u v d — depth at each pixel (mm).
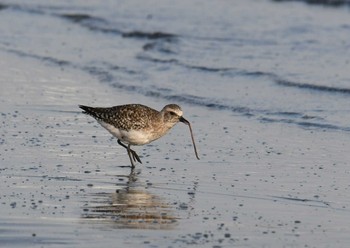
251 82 22766
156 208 13289
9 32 30766
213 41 27969
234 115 19844
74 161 15922
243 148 17016
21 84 22953
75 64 25609
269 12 33250
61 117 19438
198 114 19969
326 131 18219
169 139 17797
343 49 26312
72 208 13188
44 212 12969
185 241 11836
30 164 15617
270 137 17844
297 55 25641
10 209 13070
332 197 13891
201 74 23797
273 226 12500
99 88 22609
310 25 30297
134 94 21906
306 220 12773
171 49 27016
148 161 16125
